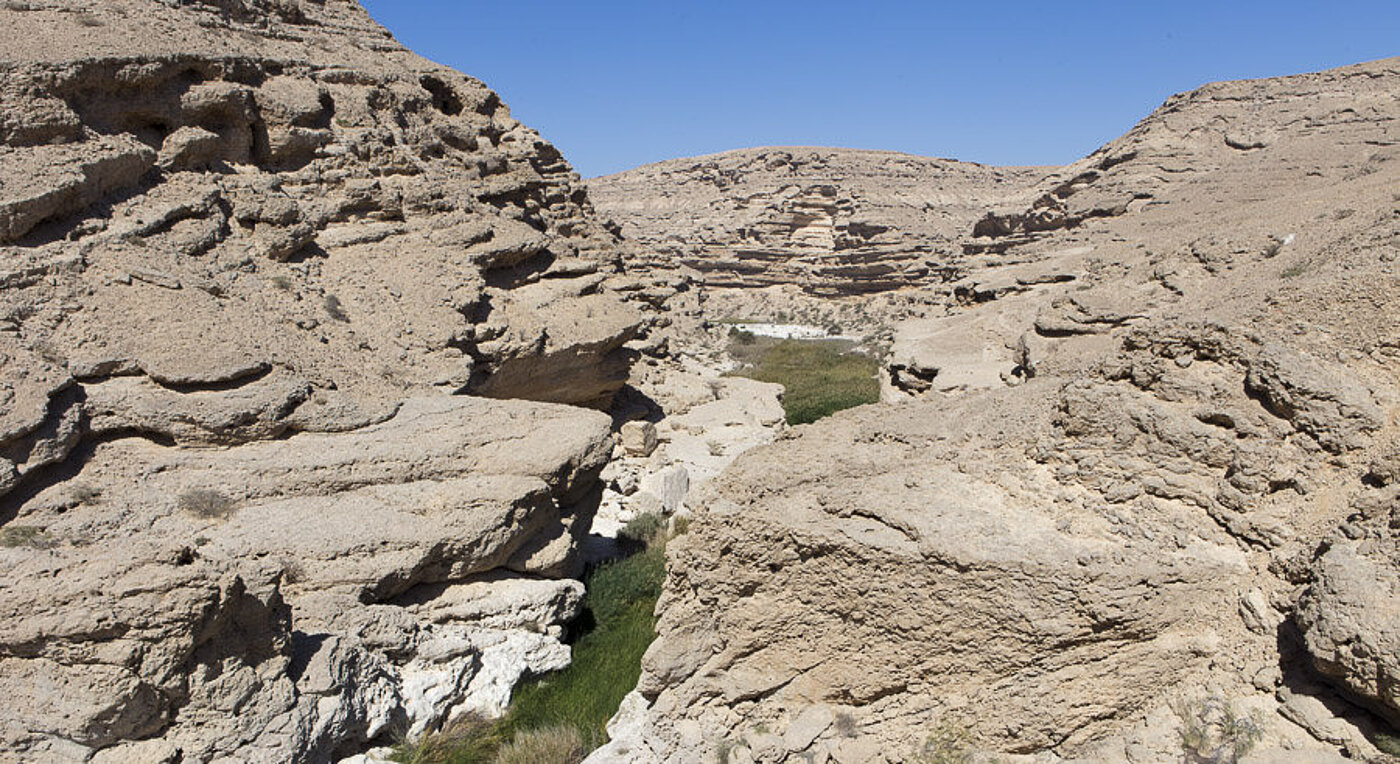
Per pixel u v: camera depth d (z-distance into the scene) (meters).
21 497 10.71
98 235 14.38
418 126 23.20
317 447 12.75
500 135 28.80
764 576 8.61
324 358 14.98
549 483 13.27
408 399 14.57
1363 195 18.64
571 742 10.12
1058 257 37.56
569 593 12.77
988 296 31.44
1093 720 7.56
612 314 22.08
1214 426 8.18
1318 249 11.69
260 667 9.03
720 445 22.69
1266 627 7.27
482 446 13.46
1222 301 10.16
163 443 12.34
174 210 15.84
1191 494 8.01
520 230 22.08
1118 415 8.42
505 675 11.46
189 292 14.47
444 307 18.02
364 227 19.22
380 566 11.27
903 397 24.08
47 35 16.27
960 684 7.91
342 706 9.53
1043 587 7.39
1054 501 8.23
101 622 7.93
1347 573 6.61
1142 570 7.39
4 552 8.70
